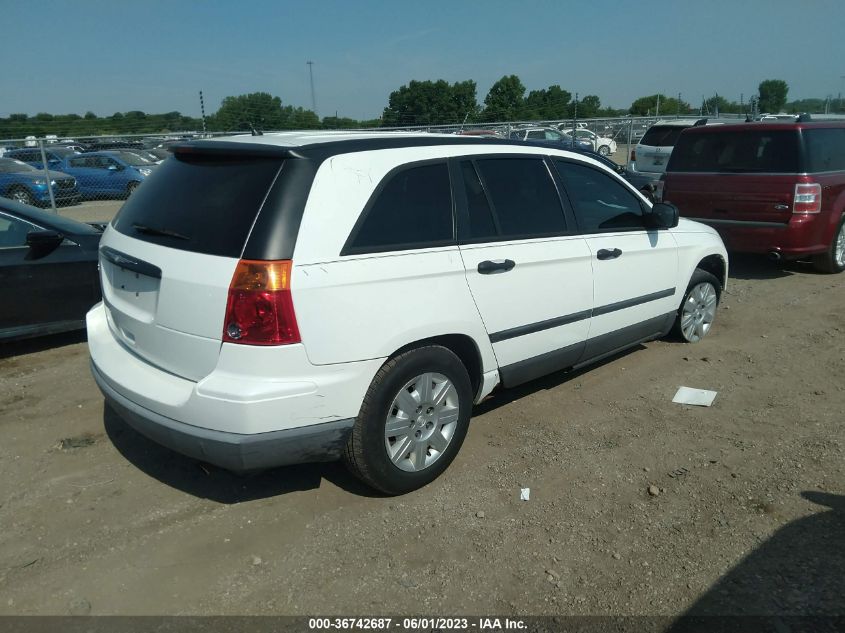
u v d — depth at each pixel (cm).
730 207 842
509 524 331
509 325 390
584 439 419
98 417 446
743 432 430
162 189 351
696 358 565
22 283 539
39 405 464
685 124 1459
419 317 336
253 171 314
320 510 342
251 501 350
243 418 288
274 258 289
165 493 358
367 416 324
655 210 496
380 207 328
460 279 356
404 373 334
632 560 305
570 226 434
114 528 328
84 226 605
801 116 845
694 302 588
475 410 461
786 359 564
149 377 326
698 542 318
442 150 367
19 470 379
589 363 477
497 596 283
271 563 303
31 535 322
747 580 291
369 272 314
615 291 469
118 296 356
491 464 388
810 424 441
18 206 567
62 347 584
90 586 288
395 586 288
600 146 2358
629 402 476
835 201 834
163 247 319
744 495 356
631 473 379
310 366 298
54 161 1536
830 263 862
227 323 290
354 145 331
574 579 293
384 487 343
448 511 341
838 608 274
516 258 386
